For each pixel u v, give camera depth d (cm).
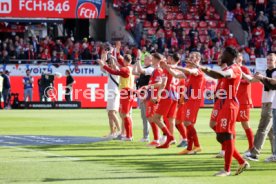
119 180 2472
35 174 2608
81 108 6994
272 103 2942
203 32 8238
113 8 8300
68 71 6981
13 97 6975
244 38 8375
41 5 7438
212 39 8200
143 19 8306
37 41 7781
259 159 3133
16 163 2908
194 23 8388
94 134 4288
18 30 7925
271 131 3095
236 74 2588
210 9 8606
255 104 7262
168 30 8075
